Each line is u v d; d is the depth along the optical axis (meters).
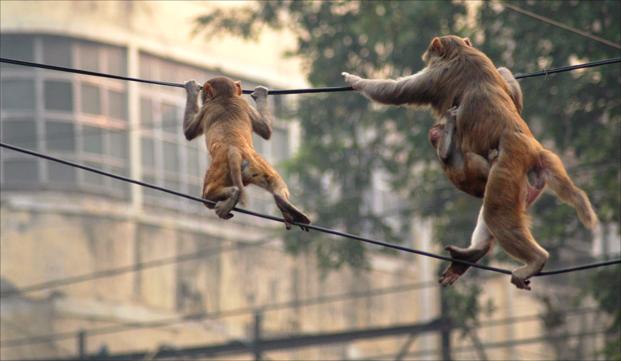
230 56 33.50
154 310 30.39
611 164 22.28
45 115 30.86
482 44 23.69
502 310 33.12
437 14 24.02
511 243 9.02
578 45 21.98
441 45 9.83
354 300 32.25
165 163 32.25
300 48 26.38
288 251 26.52
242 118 10.61
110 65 31.75
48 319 29.09
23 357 28.61
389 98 9.93
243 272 31.67
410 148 26.44
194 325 30.59
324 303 31.97
